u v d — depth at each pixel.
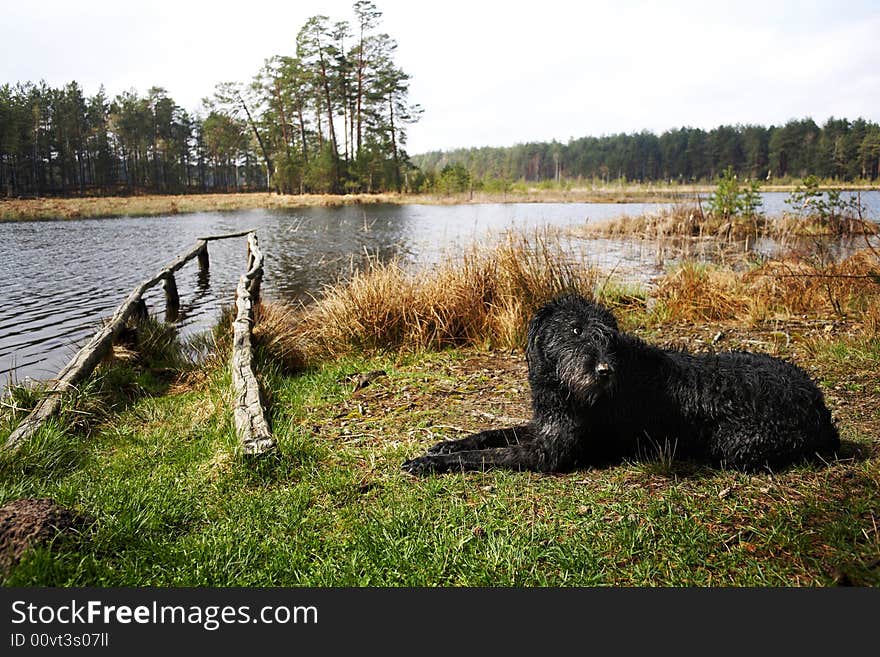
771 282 9.40
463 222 31.91
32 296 12.74
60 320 10.48
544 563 2.89
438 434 4.77
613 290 10.02
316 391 6.00
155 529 3.24
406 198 64.19
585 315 3.74
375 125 74.88
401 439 4.68
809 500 3.23
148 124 93.81
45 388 5.59
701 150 124.19
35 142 81.88
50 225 32.88
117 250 21.03
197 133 102.31
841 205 16.86
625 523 3.13
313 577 2.84
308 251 20.03
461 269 8.52
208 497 3.67
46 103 84.75
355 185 70.56
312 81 71.69
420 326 7.88
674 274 10.45
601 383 3.49
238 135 85.62
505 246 8.77
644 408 3.85
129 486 3.72
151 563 2.98
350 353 7.64
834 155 82.69
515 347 7.54
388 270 8.72
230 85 77.38
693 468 3.77
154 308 11.94
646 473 3.74
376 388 6.13
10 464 3.95
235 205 53.41
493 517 3.30
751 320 8.18
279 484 3.86
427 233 25.53
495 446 4.32
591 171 143.12
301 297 12.70
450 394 5.85
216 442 4.52
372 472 4.02
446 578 2.83
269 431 4.43
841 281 9.09
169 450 4.54
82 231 28.78
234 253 20.25
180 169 100.69
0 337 9.33
